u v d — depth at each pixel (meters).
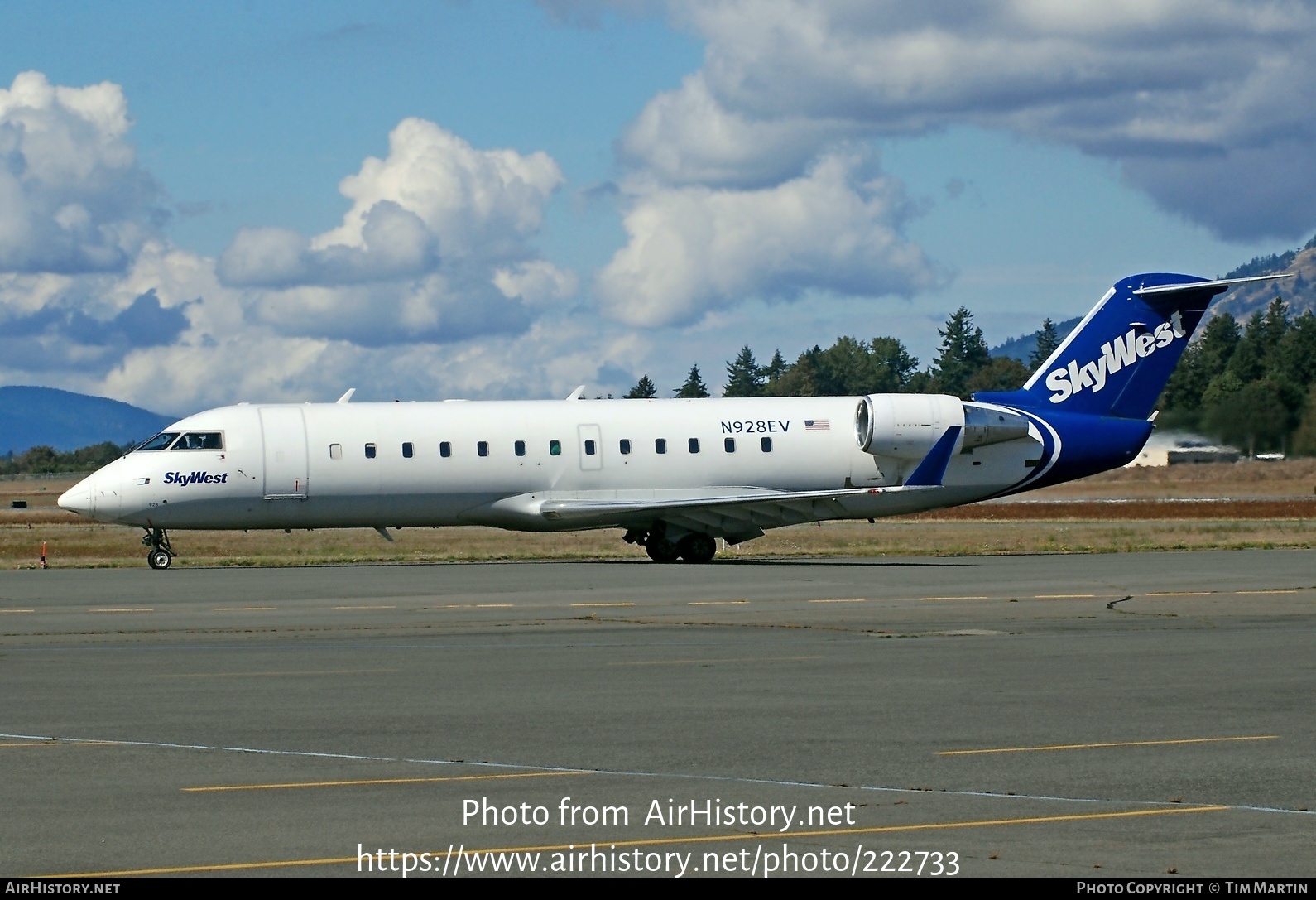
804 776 26.59
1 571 84.19
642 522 90.25
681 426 91.19
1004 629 51.00
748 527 91.31
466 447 88.12
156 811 23.89
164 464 84.56
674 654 44.16
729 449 91.31
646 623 53.12
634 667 41.12
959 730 31.09
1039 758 28.22
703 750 28.97
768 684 37.81
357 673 40.06
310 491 86.31
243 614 57.09
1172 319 95.31
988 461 92.69
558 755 28.50
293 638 48.75
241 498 85.44
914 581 71.94
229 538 119.12
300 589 68.81
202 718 32.81
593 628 51.78
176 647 46.50
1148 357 95.12
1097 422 94.38
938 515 160.62
